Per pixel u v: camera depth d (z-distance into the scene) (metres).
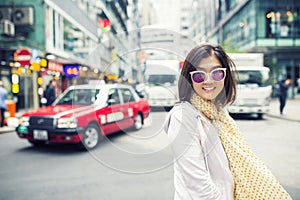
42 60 9.84
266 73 7.02
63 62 11.55
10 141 5.23
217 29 14.62
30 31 9.46
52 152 4.22
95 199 2.46
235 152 0.95
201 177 0.86
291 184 2.71
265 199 0.93
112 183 2.84
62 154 4.07
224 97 1.03
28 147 4.65
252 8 16.67
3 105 6.71
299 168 3.15
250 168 0.94
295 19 16.64
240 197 0.93
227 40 16.83
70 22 11.50
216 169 0.91
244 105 5.85
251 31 16.98
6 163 3.65
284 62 17.47
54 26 10.43
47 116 4.21
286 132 5.04
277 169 3.13
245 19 17.61
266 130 4.93
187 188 0.87
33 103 10.41
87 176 3.08
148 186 2.73
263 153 3.68
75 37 11.91
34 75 10.27
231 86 1.05
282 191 0.94
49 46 9.80
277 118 7.59
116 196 2.51
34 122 4.28
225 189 0.92
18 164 3.61
